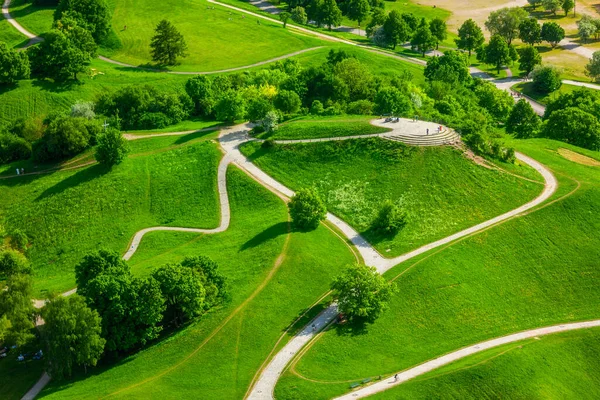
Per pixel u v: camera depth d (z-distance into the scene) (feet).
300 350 431.02
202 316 459.32
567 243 549.54
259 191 620.49
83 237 603.26
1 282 517.14
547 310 495.00
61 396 398.42
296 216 549.54
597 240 554.05
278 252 514.68
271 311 461.37
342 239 547.90
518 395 404.57
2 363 441.68
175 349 433.07
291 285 484.74
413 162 618.03
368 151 637.71
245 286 483.51
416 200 586.86
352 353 432.25
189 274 453.99
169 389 397.80
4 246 577.84
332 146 652.48
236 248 536.42
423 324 463.83
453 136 647.56
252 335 442.09
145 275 499.10
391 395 391.86
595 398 424.46
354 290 454.40
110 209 631.15
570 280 520.83
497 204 586.86
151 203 636.89
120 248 579.89
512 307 491.72
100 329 418.31
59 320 410.72
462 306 481.05
